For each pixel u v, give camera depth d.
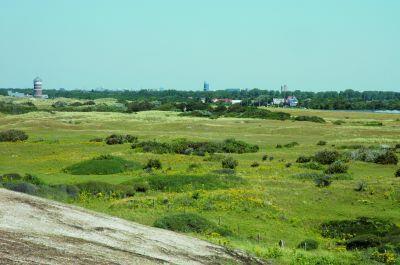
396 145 88.94
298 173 60.78
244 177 57.25
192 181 53.00
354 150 80.12
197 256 23.38
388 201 46.28
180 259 22.03
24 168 67.69
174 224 34.41
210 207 43.03
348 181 54.47
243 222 40.09
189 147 83.62
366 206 45.12
